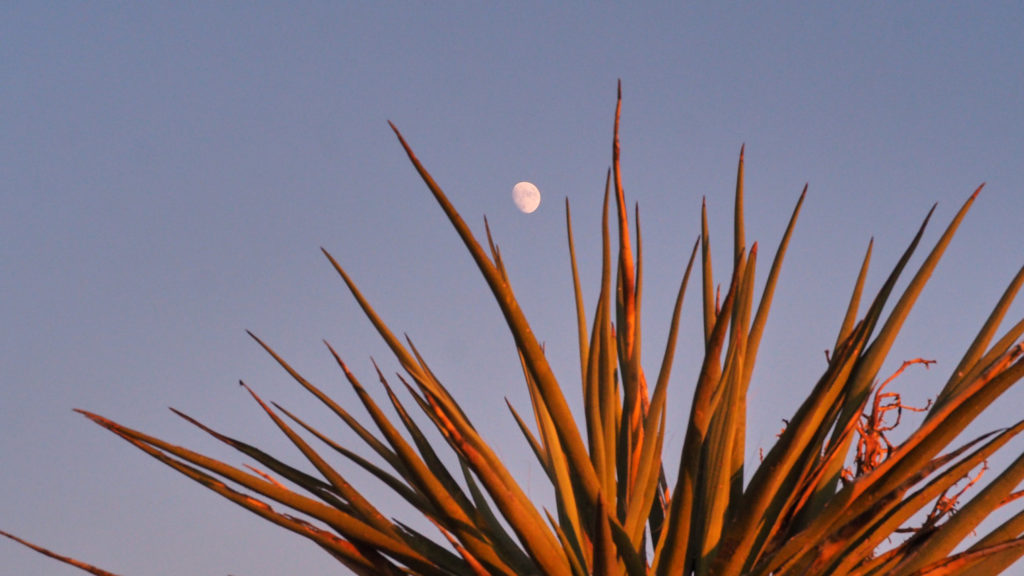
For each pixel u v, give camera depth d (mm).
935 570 4684
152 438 4703
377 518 4777
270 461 4902
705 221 5195
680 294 5047
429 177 4590
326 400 4984
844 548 4711
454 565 4848
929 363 5152
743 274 5055
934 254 4906
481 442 4902
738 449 4926
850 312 5020
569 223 5242
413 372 4945
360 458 4949
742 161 5141
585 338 5191
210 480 4730
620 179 5113
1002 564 4715
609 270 5078
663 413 5004
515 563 4875
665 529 4852
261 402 4750
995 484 4672
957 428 4633
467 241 4605
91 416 4699
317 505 4730
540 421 5105
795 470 4840
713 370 4594
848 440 4934
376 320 4969
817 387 4668
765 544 4840
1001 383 4605
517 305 4625
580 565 4891
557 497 5027
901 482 4668
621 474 5047
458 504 4816
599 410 5031
